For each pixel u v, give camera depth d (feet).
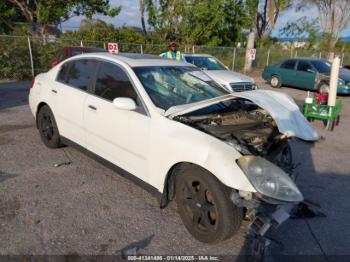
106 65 13.10
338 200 12.87
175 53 32.30
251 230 8.85
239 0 86.48
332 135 22.84
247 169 8.42
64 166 14.64
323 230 10.69
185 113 10.46
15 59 46.44
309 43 121.90
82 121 13.58
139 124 10.94
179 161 9.57
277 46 107.34
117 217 10.81
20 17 79.46
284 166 10.97
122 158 11.96
